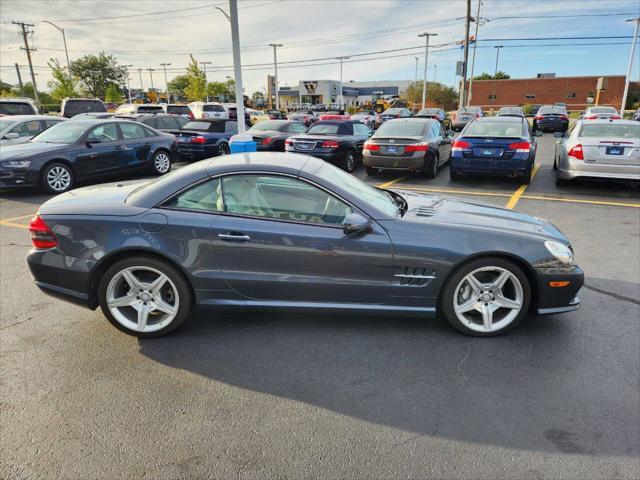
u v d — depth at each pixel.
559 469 2.31
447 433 2.56
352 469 2.31
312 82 77.75
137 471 2.29
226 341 3.51
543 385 2.98
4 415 2.68
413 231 3.39
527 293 3.48
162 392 2.90
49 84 53.69
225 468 2.31
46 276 3.50
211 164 3.60
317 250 3.36
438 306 3.59
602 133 8.92
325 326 3.73
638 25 39.22
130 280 3.47
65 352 3.35
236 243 3.37
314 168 3.62
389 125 11.13
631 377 3.07
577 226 6.76
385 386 2.97
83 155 9.55
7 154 8.70
